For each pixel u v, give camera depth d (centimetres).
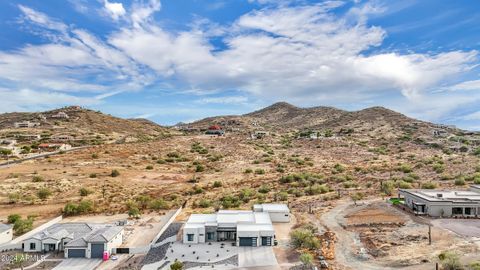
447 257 6562
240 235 8262
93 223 9956
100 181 16025
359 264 6912
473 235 8088
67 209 11506
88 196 13662
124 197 13588
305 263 6962
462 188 12975
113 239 8269
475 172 15625
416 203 10062
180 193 14450
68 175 16725
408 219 9488
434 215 9681
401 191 11288
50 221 10444
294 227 9519
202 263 7362
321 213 10438
